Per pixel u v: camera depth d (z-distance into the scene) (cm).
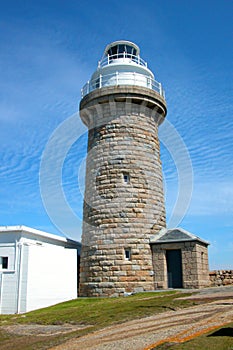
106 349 934
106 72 2688
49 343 1097
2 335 1326
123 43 2836
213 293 1736
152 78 2780
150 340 984
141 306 1534
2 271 2173
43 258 2280
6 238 2242
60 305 2153
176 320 1209
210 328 1053
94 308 1695
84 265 2398
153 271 2270
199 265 2230
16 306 2095
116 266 2245
